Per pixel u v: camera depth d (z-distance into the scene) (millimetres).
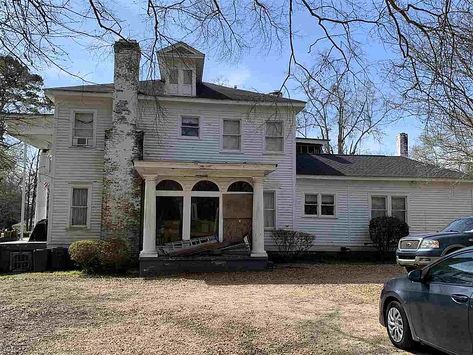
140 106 18625
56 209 18562
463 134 6125
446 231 13367
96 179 18828
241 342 6527
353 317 8258
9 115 15352
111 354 5945
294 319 8070
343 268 16766
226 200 17172
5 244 18422
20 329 7406
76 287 12430
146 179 15938
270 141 20172
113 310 9016
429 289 5516
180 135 19391
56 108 18875
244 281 13500
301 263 18938
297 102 14570
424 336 5566
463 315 4809
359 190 21406
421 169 22094
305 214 20844
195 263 15625
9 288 12227
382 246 20125
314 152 26281
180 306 9391
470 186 22109
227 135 19828
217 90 21000
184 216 16797
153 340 6656
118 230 16859
